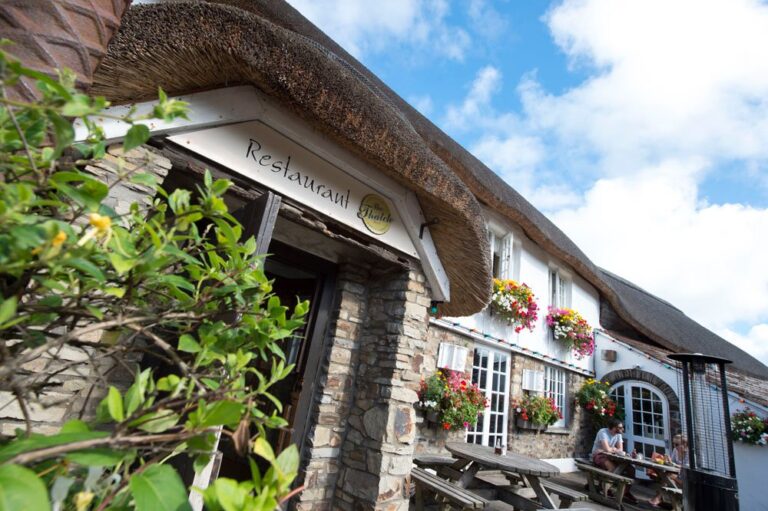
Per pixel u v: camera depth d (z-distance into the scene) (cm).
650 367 963
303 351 321
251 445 61
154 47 173
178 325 95
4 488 41
